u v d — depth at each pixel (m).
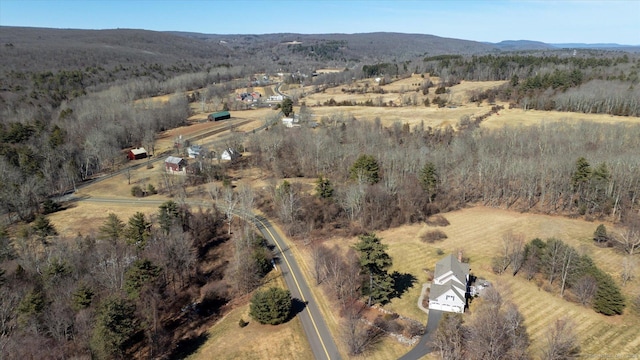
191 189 135.88
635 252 95.06
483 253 97.75
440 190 128.38
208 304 83.44
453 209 122.81
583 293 77.75
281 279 90.00
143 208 122.06
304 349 69.50
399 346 69.44
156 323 73.62
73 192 136.00
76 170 143.50
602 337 69.69
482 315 71.81
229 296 85.62
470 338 66.75
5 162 133.00
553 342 63.31
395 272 91.50
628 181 115.19
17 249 96.00
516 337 66.19
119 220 106.56
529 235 105.44
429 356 66.88
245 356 68.06
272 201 124.94
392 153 138.88
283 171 146.12
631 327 71.81
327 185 119.94
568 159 124.94
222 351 69.38
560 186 121.31
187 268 90.94
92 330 65.12
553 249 86.19
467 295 81.62
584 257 83.25
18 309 68.75
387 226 112.69
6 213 115.00
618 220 111.06
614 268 89.88
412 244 103.25
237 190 132.38
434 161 133.88
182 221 104.50
